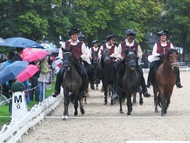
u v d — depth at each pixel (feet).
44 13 139.03
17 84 46.01
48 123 50.72
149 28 223.51
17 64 46.21
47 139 41.19
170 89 55.93
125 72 55.52
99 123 50.26
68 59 51.67
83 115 57.36
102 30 176.76
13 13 131.23
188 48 224.94
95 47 80.43
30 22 130.00
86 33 167.12
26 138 41.86
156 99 59.62
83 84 55.98
